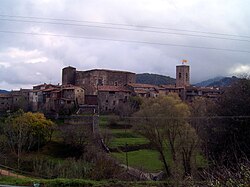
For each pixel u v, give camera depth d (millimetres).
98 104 76188
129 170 29422
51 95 78250
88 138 46875
